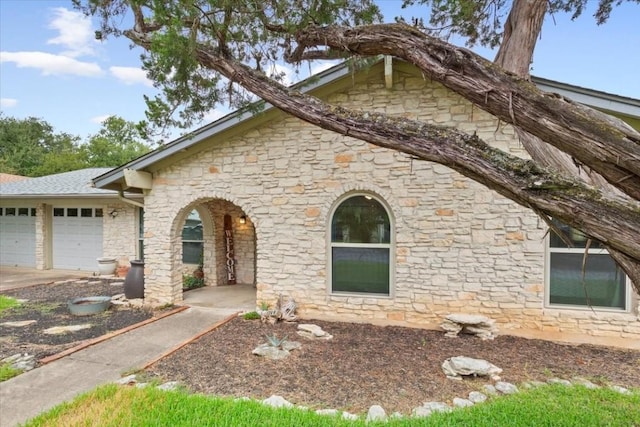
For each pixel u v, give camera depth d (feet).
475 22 14.06
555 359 16.05
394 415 11.17
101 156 98.84
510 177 6.71
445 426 10.30
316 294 22.54
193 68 13.00
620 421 10.69
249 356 16.26
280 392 12.92
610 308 19.06
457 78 7.39
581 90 17.44
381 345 17.66
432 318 20.89
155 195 25.52
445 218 20.70
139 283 26.37
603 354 16.67
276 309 22.07
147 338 18.83
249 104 16.25
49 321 22.06
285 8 11.59
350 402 12.24
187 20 11.48
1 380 13.98
